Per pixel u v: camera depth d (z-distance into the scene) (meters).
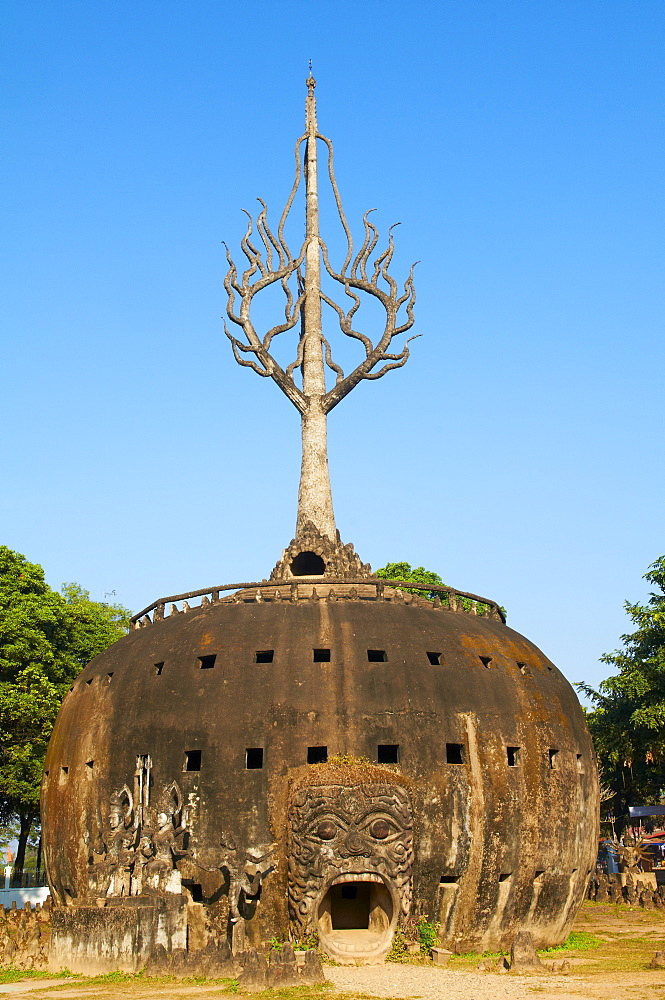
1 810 52.78
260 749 30.11
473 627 35.09
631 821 66.56
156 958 27.50
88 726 33.50
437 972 26.31
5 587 53.31
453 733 31.09
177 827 29.78
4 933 33.56
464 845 30.00
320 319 43.72
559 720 34.06
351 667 31.33
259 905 28.61
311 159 46.56
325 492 40.66
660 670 53.12
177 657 32.75
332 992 23.72
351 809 28.38
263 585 34.91
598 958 30.00
